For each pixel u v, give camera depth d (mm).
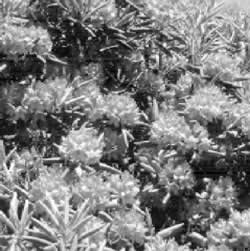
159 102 1030
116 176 865
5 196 808
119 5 1000
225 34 1187
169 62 1043
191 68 1025
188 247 885
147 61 1044
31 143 929
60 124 924
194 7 1211
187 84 1011
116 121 912
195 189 939
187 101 938
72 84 944
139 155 937
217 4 1138
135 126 956
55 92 907
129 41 1000
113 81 1031
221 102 933
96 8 943
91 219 776
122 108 908
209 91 951
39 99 899
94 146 852
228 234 880
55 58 947
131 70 1029
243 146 940
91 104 921
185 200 923
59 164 856
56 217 747
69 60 988
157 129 912
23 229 740
